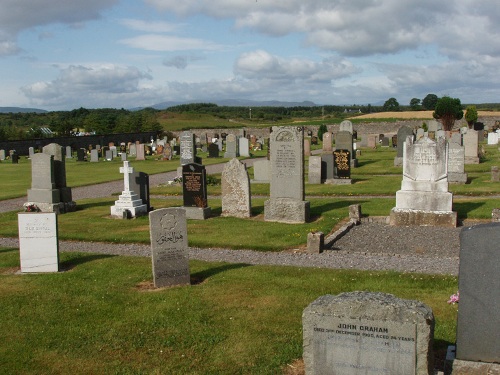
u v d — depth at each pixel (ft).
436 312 29.55
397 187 84.84
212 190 90.74
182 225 36.73
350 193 81.82
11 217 69.92
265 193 85.56
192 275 39.42
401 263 41.88
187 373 24.25
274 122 412.77
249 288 35.27
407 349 19.61
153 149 198.70
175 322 29.89
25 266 41.42
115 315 31.35
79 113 463.01
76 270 41.52
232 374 23.98
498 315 21.25
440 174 57.57
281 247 48.78
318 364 21.03
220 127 334.24
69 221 65.92
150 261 44.09
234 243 50.60
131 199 68.49
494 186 80.38
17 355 26.66
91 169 143.33
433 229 55.88
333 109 596.70
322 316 20.67
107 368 25.07
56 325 30.22
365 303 20.01
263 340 27.12
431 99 504.43
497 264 21.02
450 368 21.99
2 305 33.60
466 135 112.78
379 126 274.77
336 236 52.80
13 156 166.61
